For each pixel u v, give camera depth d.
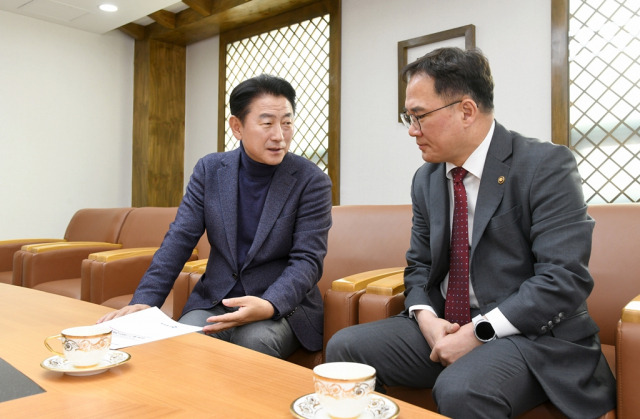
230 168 1.77
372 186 3.51
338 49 3.67
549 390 1.13
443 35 3.14
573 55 2.74
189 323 1.60
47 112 4.41
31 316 1.47
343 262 2.25
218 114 4.55
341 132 3.68
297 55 3.96
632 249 1.64
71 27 4.52
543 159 1.27
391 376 1.36
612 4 2.62
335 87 3.68
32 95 4.33
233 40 4.43
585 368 1.18
